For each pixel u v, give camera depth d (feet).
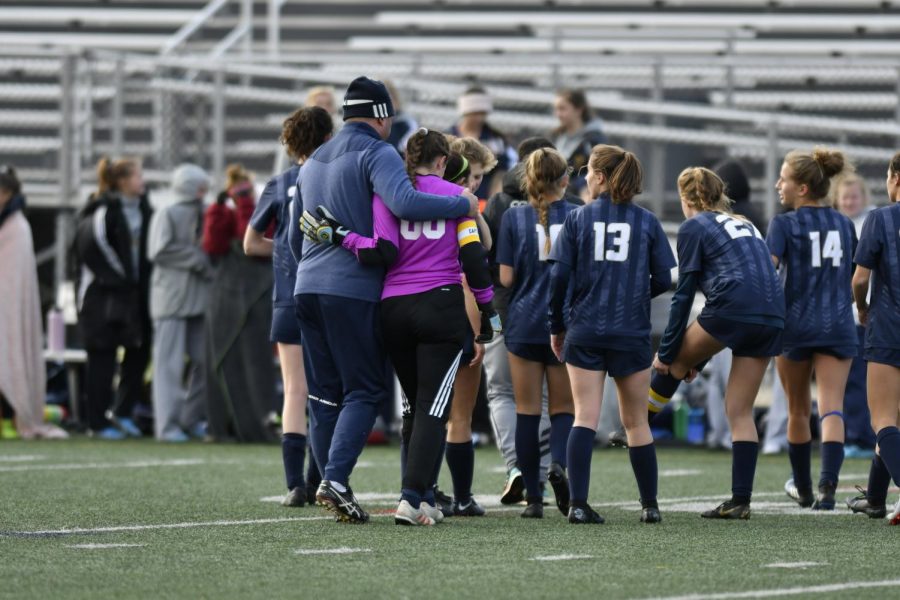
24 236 159.02
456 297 81.76
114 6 289.74
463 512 90.89
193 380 162.20
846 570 66.33
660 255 85.46
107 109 221.87
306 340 84.94
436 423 81.92
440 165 84.28
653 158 195.21
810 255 94.27
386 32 287.28
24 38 285.02
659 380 91.50
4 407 165.68
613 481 117.60
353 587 60.70
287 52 282.56
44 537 77.10
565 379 91.61
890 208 87.81
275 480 112.78
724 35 266.98
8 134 245.86
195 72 217.36
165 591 59.47
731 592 59.72
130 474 117.39
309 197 83.87
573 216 85.46
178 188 160.76
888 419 87.97
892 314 87.25
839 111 247.09
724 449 155.94
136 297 162.81
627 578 63.46
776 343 89.15
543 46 280.10
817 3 279.49
